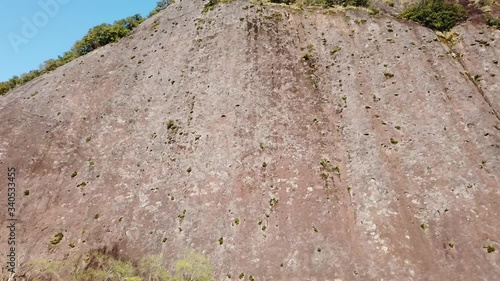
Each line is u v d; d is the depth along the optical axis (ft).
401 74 73.15
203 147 68.80
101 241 58.54
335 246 53.11
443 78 70.69
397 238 52.08
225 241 55.93
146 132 73.72
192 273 52.11
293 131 69.00
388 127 66.13
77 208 63.21
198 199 61.72
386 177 59.41
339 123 69.26
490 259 47.21
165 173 66.44
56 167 69.21
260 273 51.85
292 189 60.90
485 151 58.59
